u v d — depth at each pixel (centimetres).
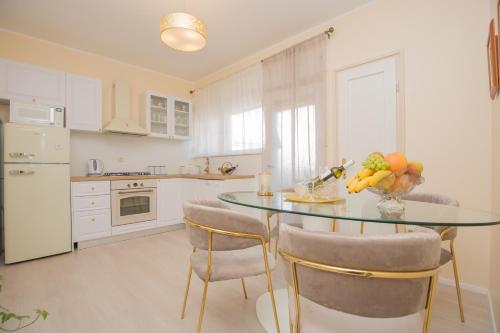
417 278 65
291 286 81
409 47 221
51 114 283
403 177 110
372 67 245
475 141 188
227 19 278
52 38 315
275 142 318
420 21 215
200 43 229
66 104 309
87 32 302
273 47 338
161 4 251
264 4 253
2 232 275
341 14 268
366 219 99
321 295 71
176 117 439
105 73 371
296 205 132
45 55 320
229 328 146
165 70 422
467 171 191
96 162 348
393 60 231
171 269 231
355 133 255
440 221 94
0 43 290
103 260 255
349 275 66
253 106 357
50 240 266
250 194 182
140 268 234
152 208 356
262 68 339
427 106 210
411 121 218
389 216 105
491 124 180
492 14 168
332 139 271
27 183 254
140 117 401
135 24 286
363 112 250
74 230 288
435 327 146
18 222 248
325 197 156
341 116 266
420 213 113
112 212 318
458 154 195
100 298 179
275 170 317
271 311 161
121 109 367
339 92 268
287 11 264
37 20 277
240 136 376
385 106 236
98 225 306
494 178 169
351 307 68
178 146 458
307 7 257
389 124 232
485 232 185
